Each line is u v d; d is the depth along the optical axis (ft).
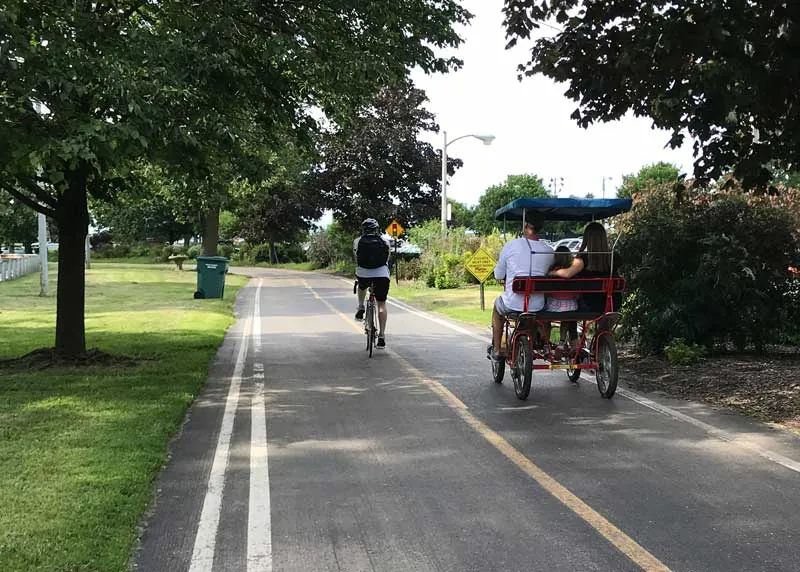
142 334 46.42
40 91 23.44
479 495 16.81
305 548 13.92
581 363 28.25
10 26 22.35
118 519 14.76
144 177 39.58
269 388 29.91
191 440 21.75
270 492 17.07
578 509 15.87
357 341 45.62
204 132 26.35
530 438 21.83
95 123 23.20
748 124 26.53
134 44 26.03
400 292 92.94
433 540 14.26
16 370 32.96
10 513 14.88
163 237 251.60
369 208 139.44
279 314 64.85
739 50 22.71
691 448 20.59
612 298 27.07
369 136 138.62
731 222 34.63
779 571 12.80
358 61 31.91
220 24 27.61
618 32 28.04
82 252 35.81
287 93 34.24
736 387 28.12
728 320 34.96
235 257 248.73
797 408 24.62
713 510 15.76
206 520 15.31
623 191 39.32
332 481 17.87
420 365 35.81
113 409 24.72
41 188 34.65
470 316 59.98
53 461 18.54
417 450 20.59
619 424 23.45
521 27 30.81
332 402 27.12
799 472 18.37
